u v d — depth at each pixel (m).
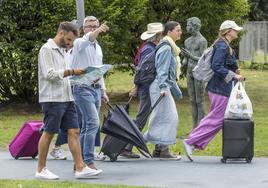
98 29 16.59
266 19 63.03
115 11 31.78
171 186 15.16
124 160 19.16
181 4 36.62
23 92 32.97
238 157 18.31
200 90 23.89
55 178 16.16
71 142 16.20
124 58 35.66
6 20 30.66
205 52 18.78
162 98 18.92
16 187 14.92
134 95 19.59
